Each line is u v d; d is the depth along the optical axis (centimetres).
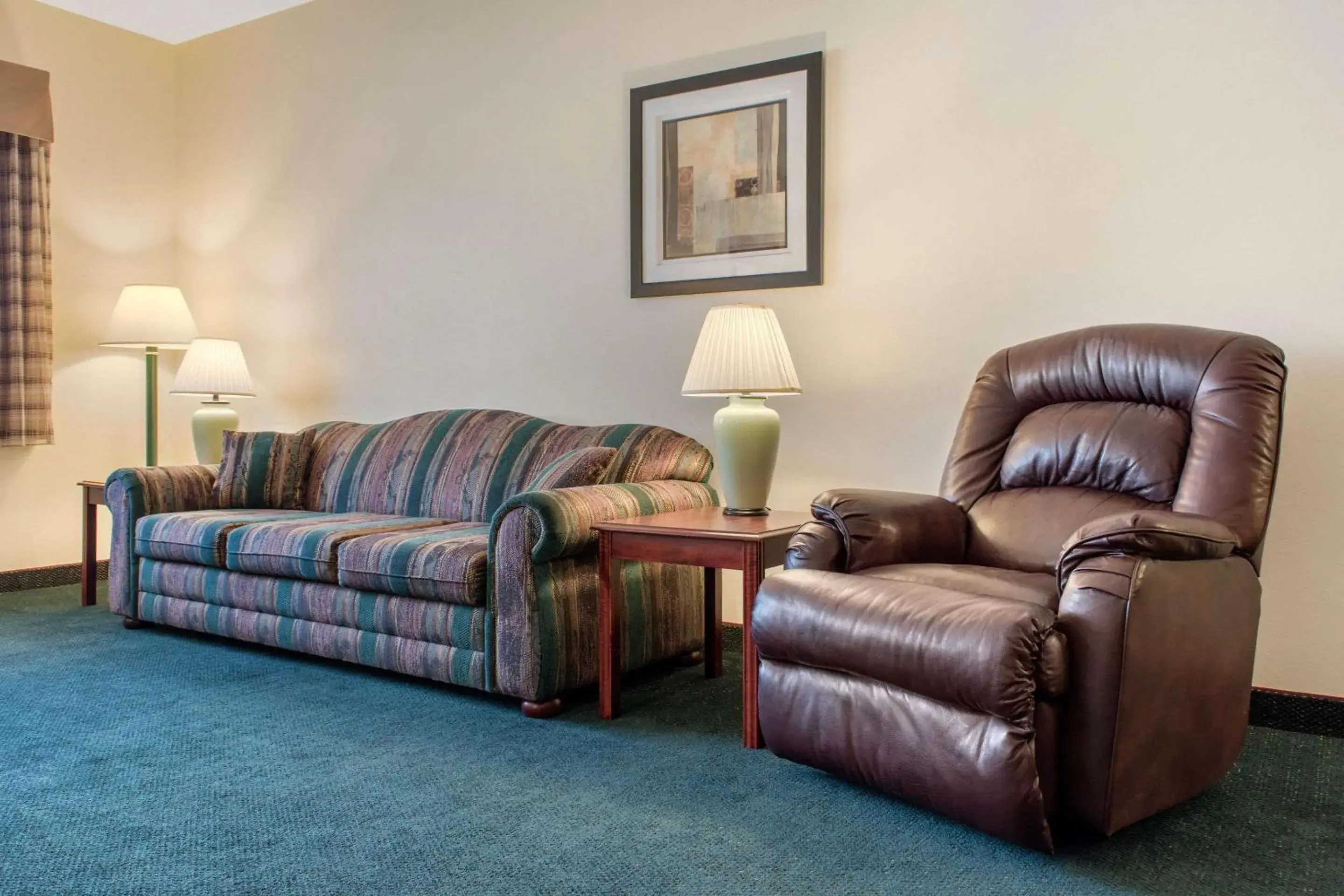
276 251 449
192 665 301
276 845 172
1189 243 254
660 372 341
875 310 299
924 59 290
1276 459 208
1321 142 238
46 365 429
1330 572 240
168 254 484
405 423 370
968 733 169
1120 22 262
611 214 350
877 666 181
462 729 239
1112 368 237
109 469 464
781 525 247
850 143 302
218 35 466
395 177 408
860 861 166
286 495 371
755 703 226
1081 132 268
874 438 300
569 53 359
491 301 382
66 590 431
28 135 416
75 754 220
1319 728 241
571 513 247
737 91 320
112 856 168
